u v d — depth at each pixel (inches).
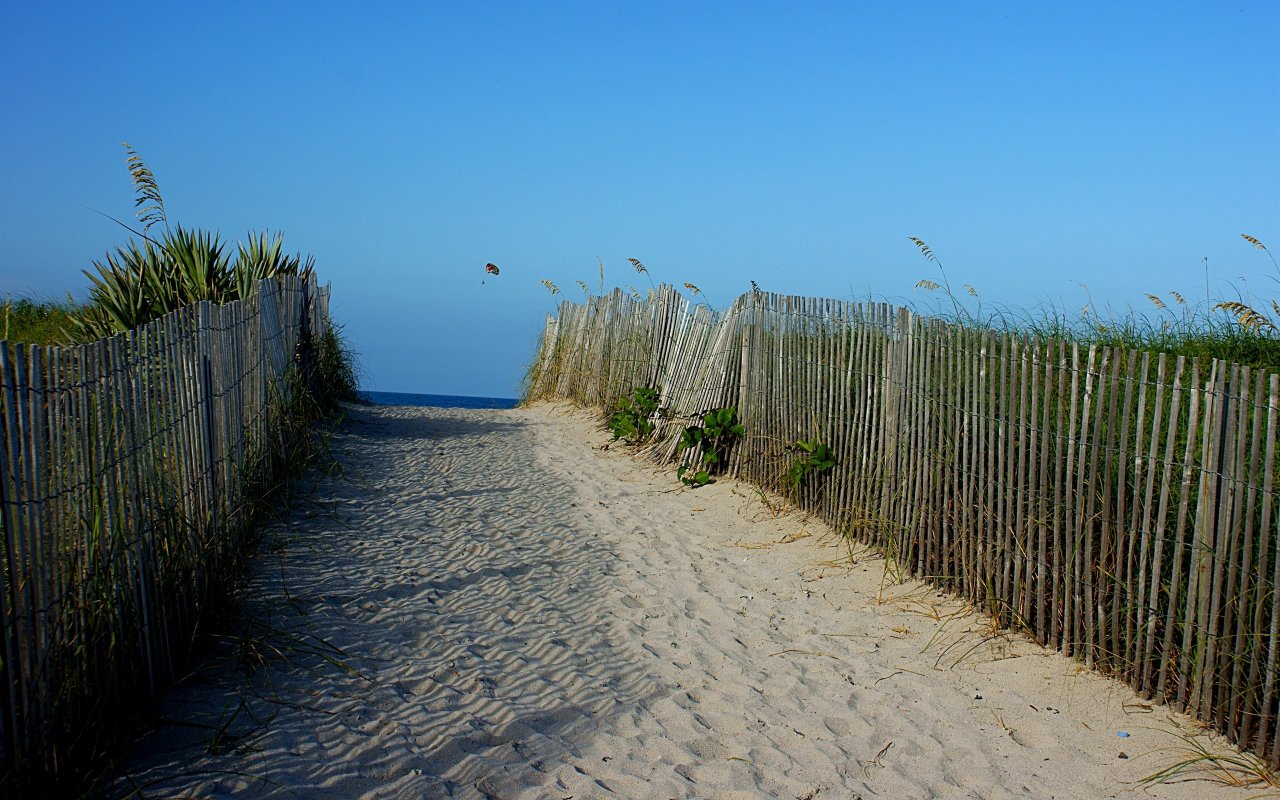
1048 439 207.9
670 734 177.8
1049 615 210.1
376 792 147.9
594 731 177.8
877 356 283.0
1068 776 161.6
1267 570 160.4
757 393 364.5
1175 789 154.6
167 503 186.5
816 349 319.9
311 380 485.7
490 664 204.1
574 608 245.6
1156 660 182.4
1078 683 191.6
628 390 502.3
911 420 261.6
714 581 272.8
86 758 142.4
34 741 131.2
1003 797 156.3
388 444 474.0
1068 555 201.5
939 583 247.4
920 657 213.6
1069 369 204.1
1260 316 245.0
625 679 203.0
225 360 246.7
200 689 175.3
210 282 433.7
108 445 157.9
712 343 410.9
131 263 421.7
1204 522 168.7
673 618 242.7
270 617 212.7
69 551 142.8
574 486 396.8
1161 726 172.4
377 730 168.2
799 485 324.5
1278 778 153.2
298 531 291.0
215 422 230.7
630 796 153.9
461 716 178.1
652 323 484.4
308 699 176.6
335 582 246.7
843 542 292.8
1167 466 176.4
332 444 442.0
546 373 693.9
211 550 211.2
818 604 251.0
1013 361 217.5
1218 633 167.5
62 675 139.6
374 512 327.3
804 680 204.4
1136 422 189.5
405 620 224.8
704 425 393.1
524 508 351.9
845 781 161.6
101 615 151.3
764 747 173.2
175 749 152.6
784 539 306.8
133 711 159.5
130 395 170.4
